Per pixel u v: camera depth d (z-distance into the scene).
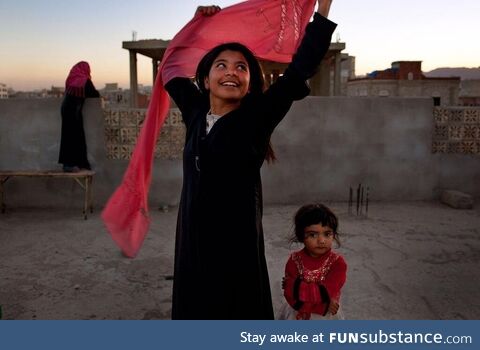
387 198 8.12
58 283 4.53
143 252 5.48
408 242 5.83
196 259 2.10
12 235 6.14
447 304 4.04
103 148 7.55
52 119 7.48
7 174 7.02
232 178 2.04
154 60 18.61
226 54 2.12
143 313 3.88
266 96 2.07
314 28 2.04
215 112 2.17
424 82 37.16
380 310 3.91
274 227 6.55
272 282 4.55
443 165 8.14
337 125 7.88
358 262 5.11
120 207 2.66
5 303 4.05
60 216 7.17
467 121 8.09
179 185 7.75
